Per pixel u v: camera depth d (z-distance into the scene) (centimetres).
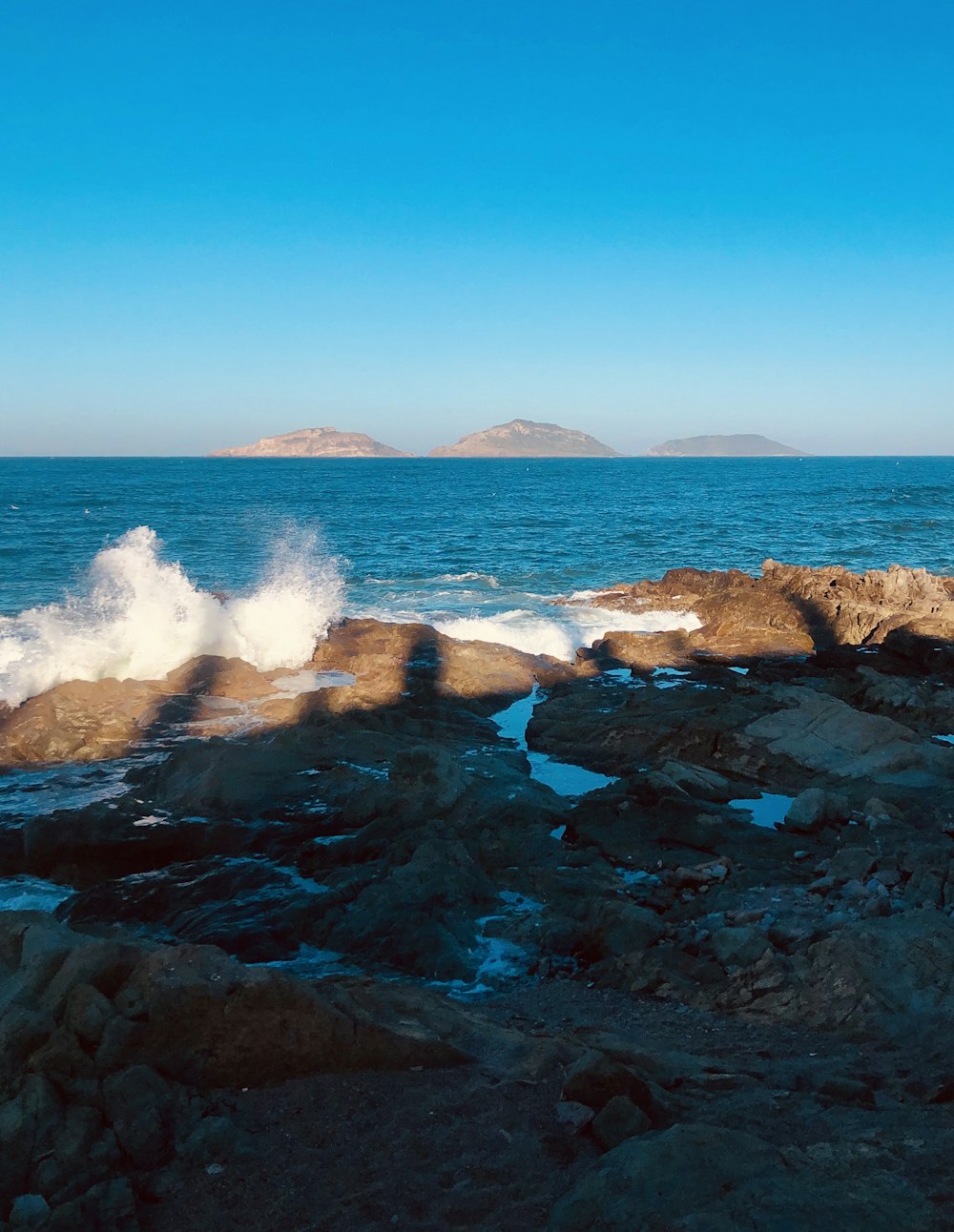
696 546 4431
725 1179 463
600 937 888
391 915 927
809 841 1149
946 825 1155
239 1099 561
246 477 13362
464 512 6412
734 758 1428
